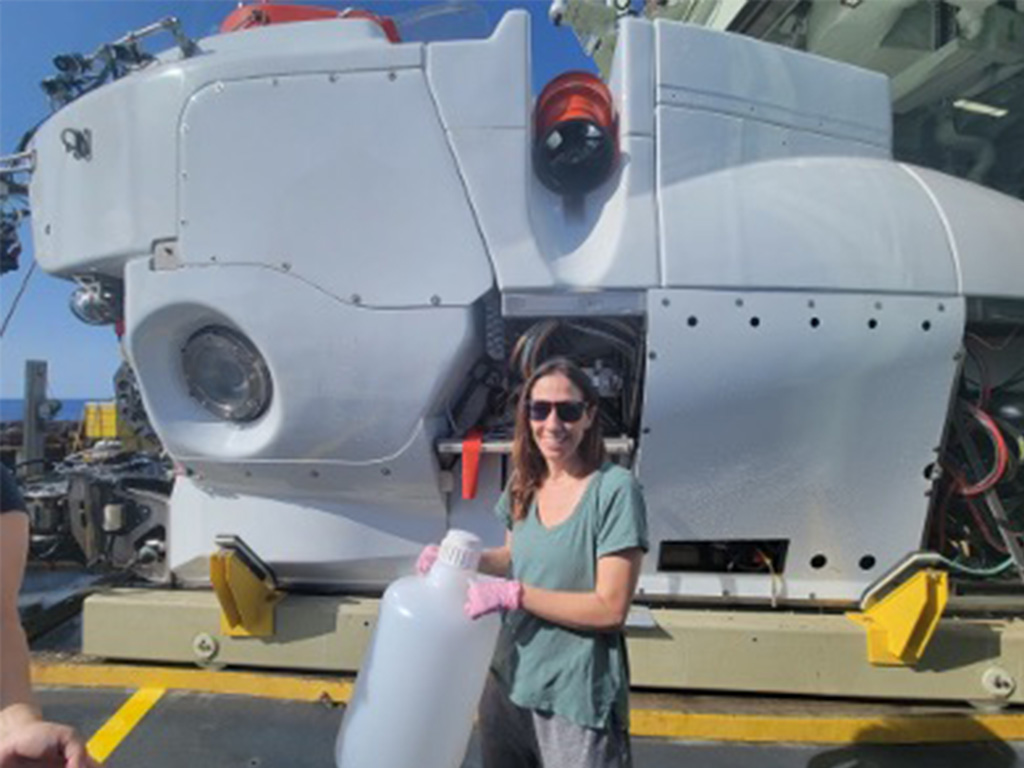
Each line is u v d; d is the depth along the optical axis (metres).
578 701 1.30
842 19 3.09
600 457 1.46
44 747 0.77
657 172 2.13
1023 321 2.24
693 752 2.12
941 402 2.18
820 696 2.28
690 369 2.08
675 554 2.38
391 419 2.15
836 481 2.21
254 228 2.10
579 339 2.29
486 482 2.38
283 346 2.10
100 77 2.59
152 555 2.80
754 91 2.25
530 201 2.12
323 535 2.43
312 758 2.07
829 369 2.11
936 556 2.15
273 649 2.38
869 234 2.16
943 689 2.21
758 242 2.11
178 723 2.22
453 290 2.07
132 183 2.20
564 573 1.35
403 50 2.07
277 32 2.24
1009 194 3.76
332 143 2.07
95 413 6.87
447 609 1.30
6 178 2.79
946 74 3.30
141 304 2.18
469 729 1.36
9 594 0.91
